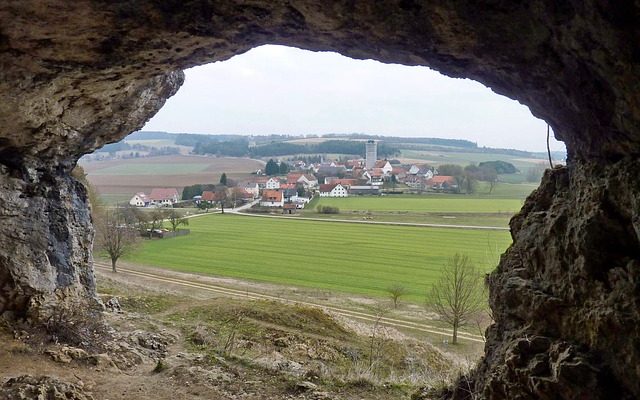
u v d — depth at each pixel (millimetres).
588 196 6047
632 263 5289
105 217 37656
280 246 48500
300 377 11539
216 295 30000
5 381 9414
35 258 12398
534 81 6668
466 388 8328
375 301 29938
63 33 7363
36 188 12641
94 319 13711
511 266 7719
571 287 6129
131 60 8633
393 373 14648
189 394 10289
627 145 5516
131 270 37344
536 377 5996
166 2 6762
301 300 29672
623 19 4617
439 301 24250
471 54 6844
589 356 5609
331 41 7820
